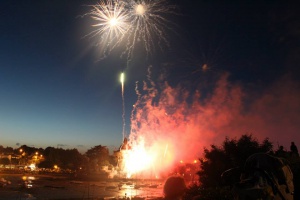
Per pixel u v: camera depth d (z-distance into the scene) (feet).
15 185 205.36
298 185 24.56
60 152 446.60
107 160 431.84
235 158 48.47
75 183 259.80
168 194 13.33
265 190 12.73
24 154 481.87
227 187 39.93
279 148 40.37
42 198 146.00
